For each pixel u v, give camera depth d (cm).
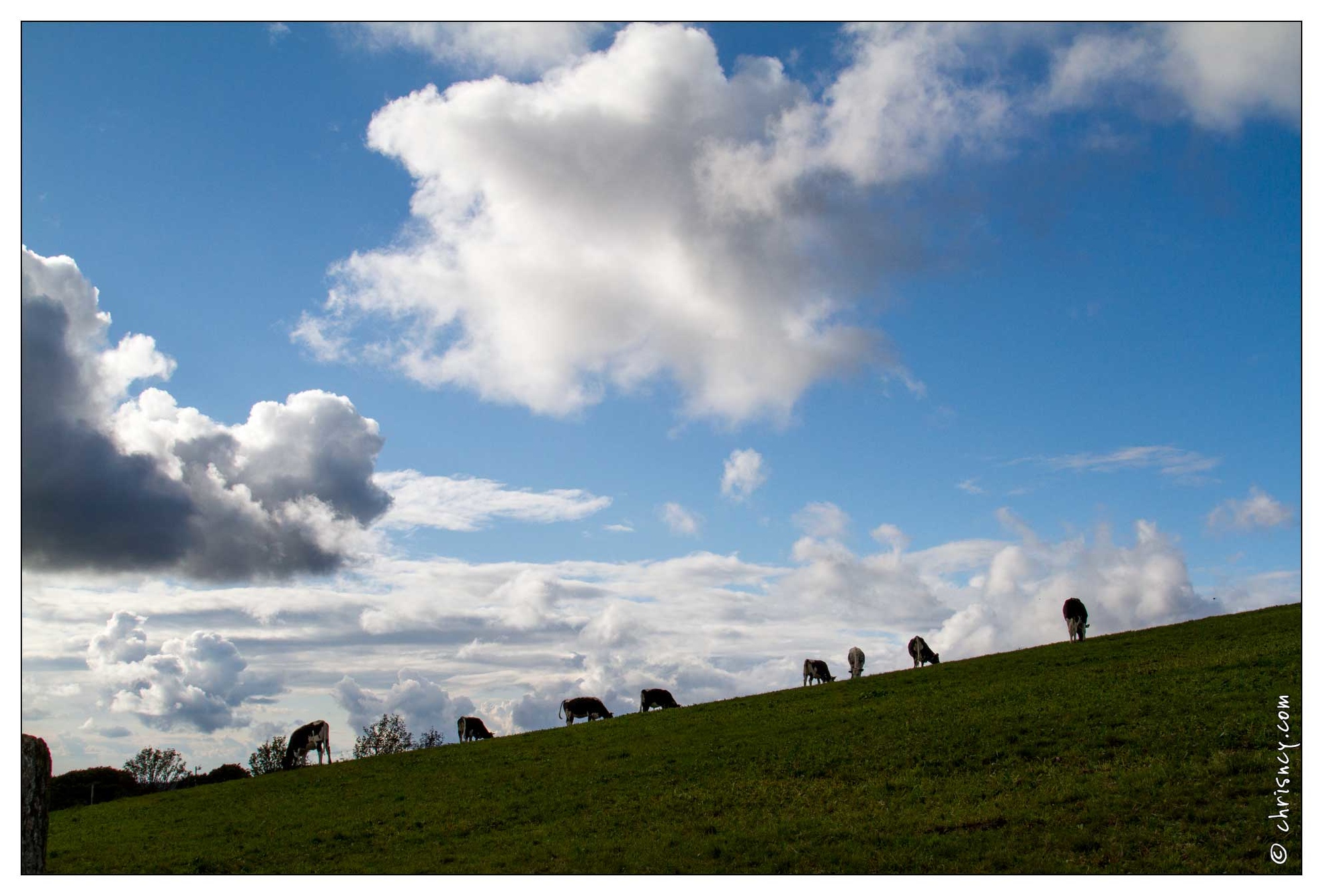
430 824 2950
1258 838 1991
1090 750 2709
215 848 2922
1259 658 3400
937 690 4000
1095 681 3553
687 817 2669
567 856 2414
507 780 3469
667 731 4009
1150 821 2153
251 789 4047
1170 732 2716
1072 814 2259
